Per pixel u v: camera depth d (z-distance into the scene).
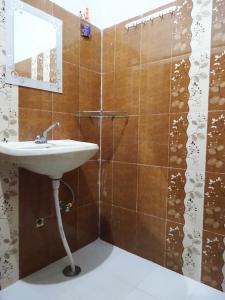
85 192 1.83
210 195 1.36
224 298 1.32
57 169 1.26
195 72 1.36
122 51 1.71
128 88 1.69
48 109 1.51
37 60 1.43
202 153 1.37
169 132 1.50
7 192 1.35
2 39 1.27
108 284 1.44
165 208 1.55
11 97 1.32
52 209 1.60
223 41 1.26
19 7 1.33
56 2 1.51
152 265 1.63
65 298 1.32
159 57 1.51
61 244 1.68
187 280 1.47
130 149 1.71
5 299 1.30
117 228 1.84
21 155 1.04
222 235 1.33
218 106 1.29
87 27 1.71
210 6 1.29
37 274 1.52
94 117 1.83
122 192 1.78
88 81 1.76
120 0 1.70
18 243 1.43
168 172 1.52
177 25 1.42
